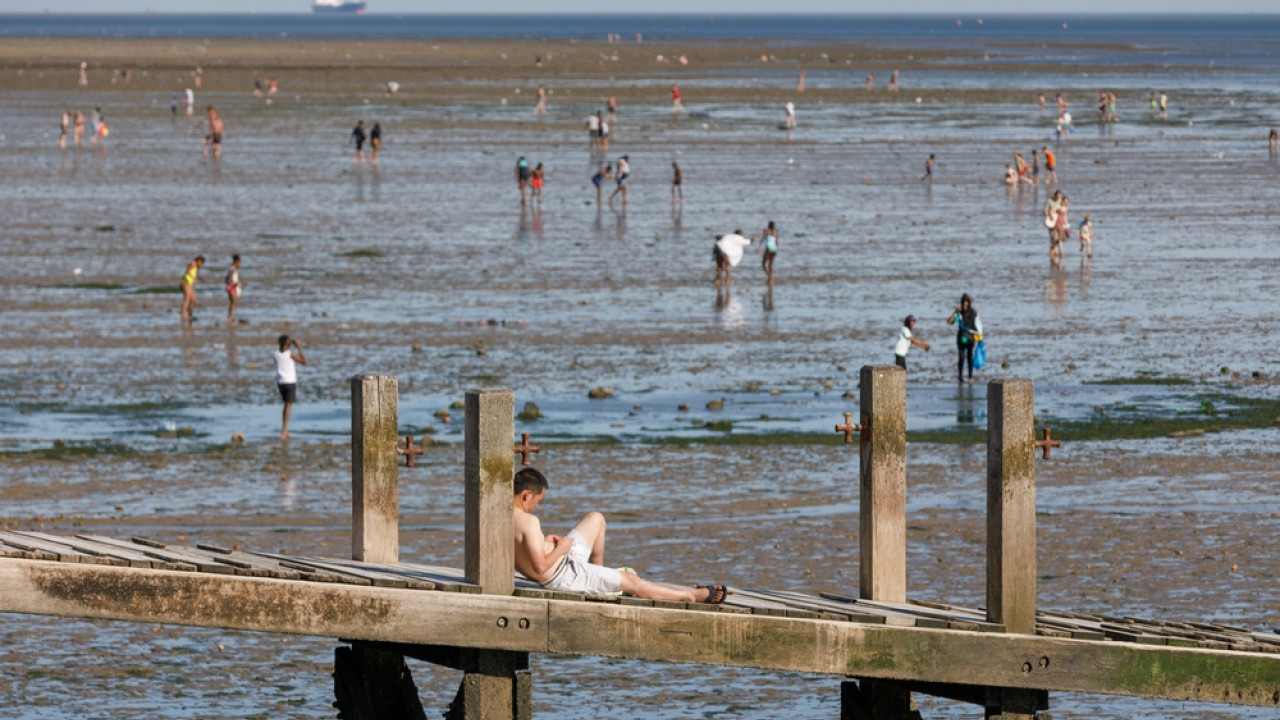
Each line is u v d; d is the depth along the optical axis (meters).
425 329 121.50
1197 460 84.06
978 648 35.38
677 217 189.88
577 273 148.88
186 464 83.06
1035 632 36.12
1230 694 36.00
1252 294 138.38
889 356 112.88
